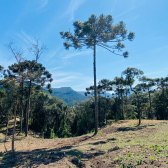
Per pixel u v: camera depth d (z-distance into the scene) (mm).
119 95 31375
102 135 12211
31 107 30875
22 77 8836
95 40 13305
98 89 31531
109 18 12406
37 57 8703
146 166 3988
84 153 6406
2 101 18578
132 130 13148
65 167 4832
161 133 9391
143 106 36750
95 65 13453
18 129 24906
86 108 34656
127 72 17469
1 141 14344
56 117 33219
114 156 5391
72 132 34875
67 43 14008
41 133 27234
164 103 32156
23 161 5949
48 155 6453
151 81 24984
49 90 19938
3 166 5531
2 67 13719
